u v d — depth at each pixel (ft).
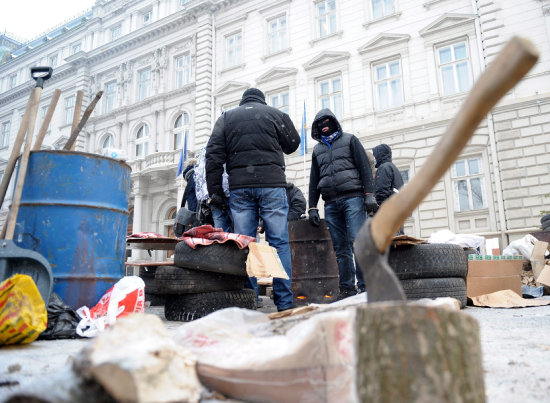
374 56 40.86
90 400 2.21
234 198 9.60
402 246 10.15
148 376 2.24
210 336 3.67
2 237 7.10
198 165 14.28
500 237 32.60
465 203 34.94
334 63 42.98
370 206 11.55
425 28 38.42
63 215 7.59
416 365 1.90
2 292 5.65
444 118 36.40
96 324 6.82
